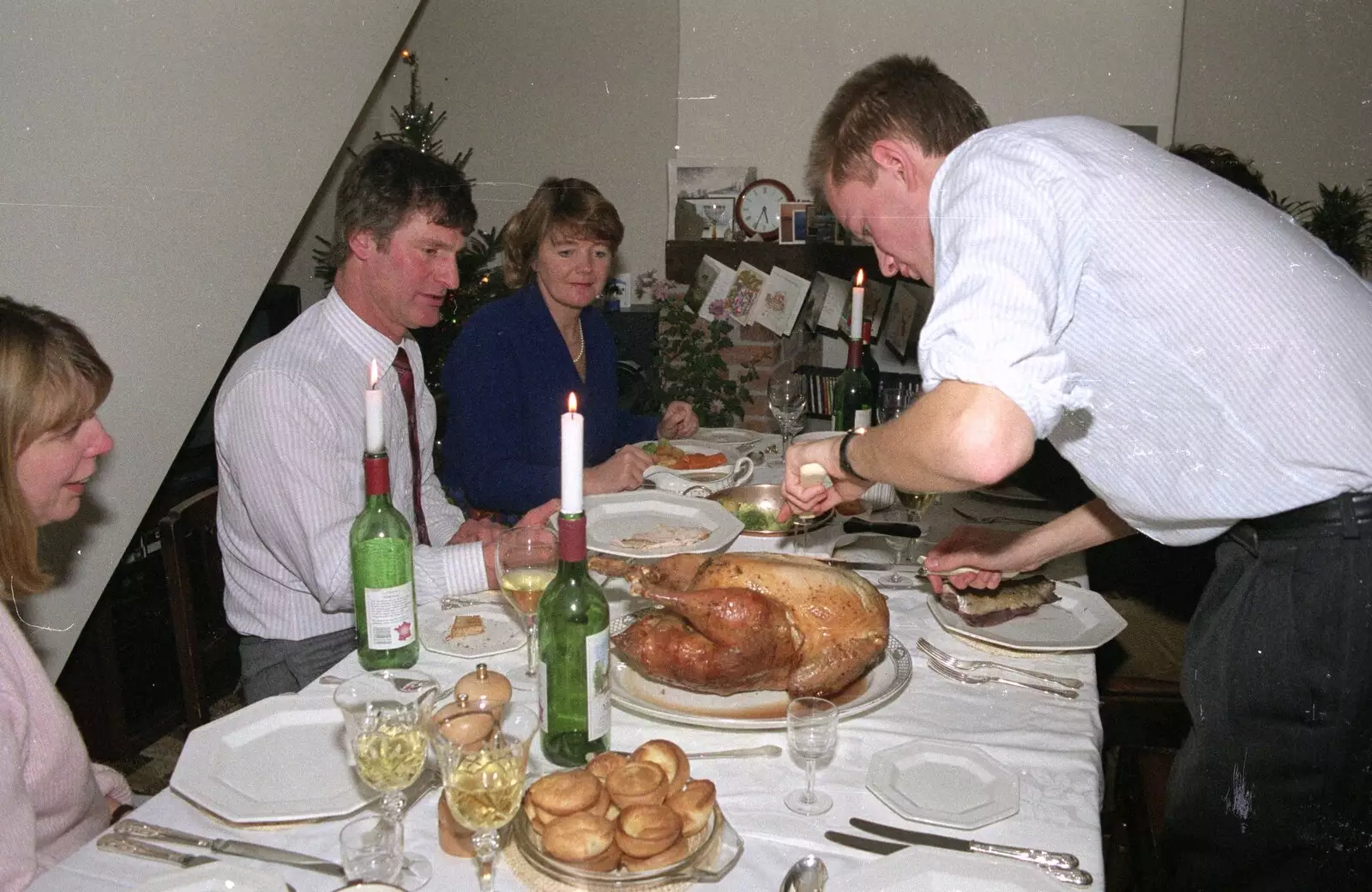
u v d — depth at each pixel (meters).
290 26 2.42
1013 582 1.54
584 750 1.07
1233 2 3.38
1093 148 1.16
